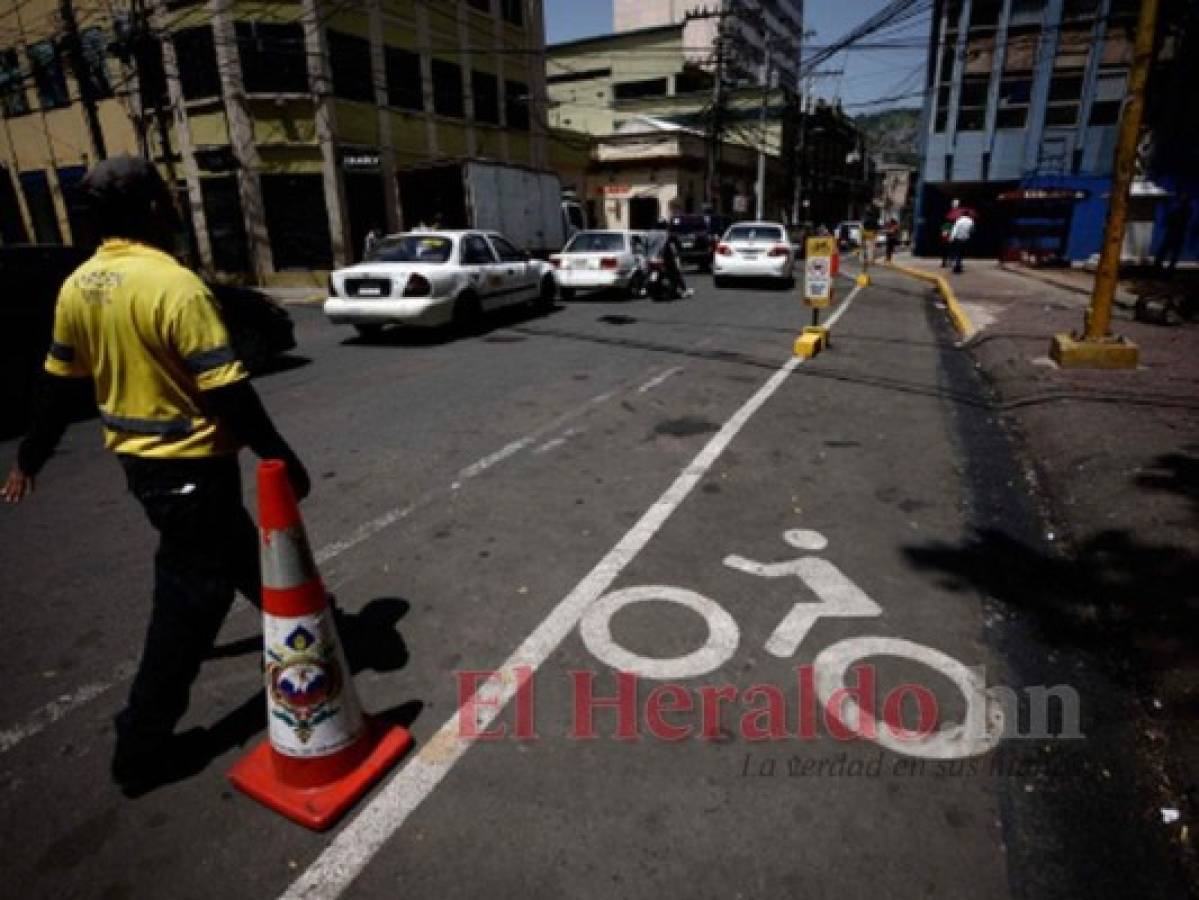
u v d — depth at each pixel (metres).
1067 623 2.83
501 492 4.28
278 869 1.82
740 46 44.50
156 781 2.13
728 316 11.77
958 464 4.65
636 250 14.79
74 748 2.27
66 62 21.69
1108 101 24.03
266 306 8.01
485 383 7.18
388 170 21.80
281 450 2.00
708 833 1.89
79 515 4.21
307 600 1.94
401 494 4.29
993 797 2.00
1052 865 1.79
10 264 6.84
